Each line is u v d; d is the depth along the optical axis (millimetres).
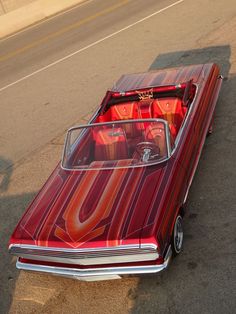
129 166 5109
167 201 4527
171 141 5223
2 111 10711
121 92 6898
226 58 9891
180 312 4242
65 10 21156
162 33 12922
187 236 5152
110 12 17594
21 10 20406
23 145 8633
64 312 4590
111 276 4355
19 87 12102
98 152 5684
